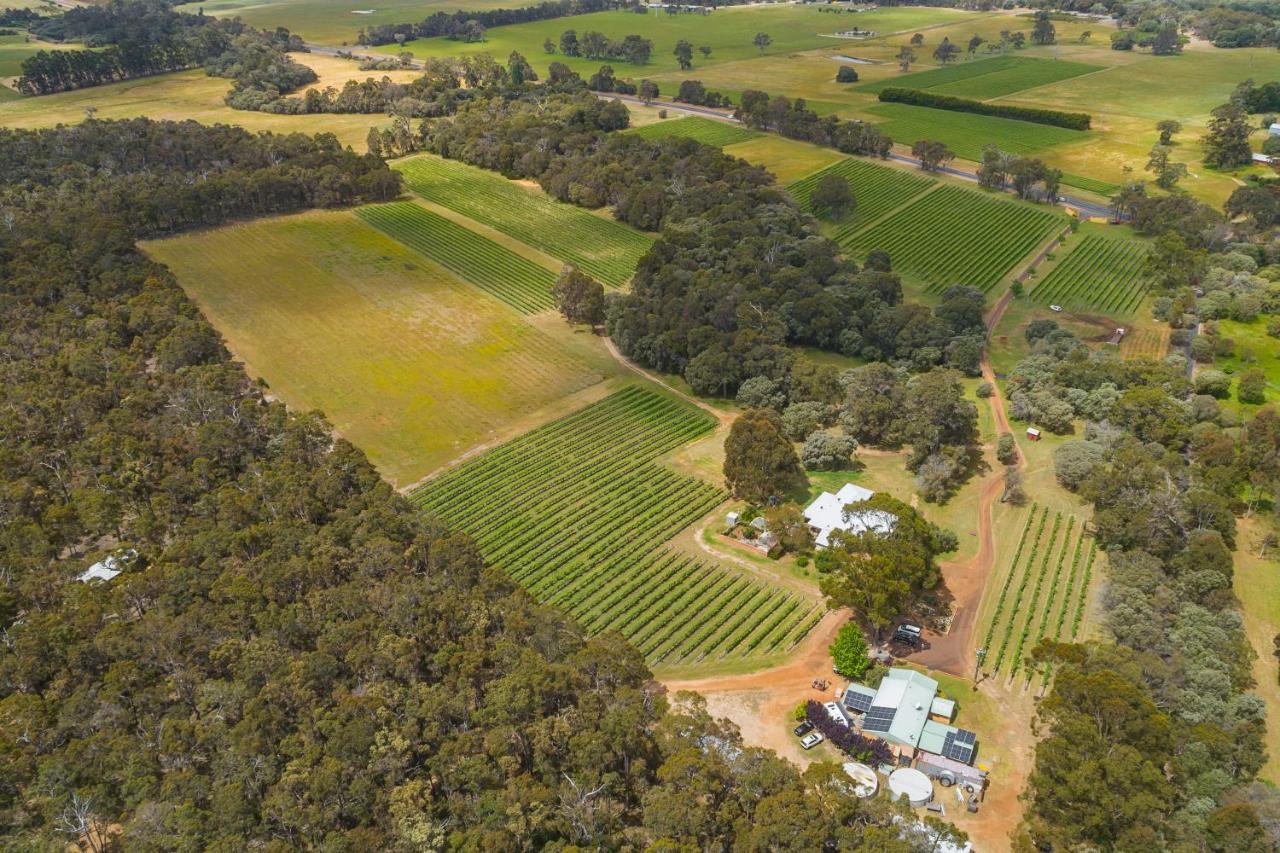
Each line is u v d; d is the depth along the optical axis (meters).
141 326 176.00
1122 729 86.62
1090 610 114.62
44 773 83.19
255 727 86.69
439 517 137.50
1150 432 144.00
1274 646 106.75
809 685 106.12
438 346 190.88
